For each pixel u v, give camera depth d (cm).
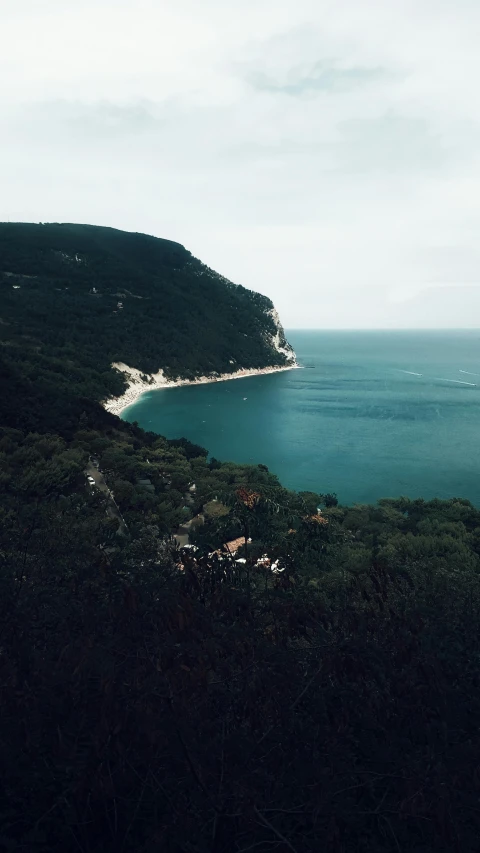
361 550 3538
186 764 409
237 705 479
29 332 15012
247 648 528
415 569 1466
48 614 633
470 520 4869
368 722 467
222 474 5756
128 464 5253
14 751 406
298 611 623
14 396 6562
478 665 595
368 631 651
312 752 433
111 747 409
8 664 495
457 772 421
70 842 400
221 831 393
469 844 384
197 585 652
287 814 401
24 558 823
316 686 504
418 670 533
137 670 482
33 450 4756
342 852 370
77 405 7312
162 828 375
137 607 577
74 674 459
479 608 813
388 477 7575
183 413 12456
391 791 429
